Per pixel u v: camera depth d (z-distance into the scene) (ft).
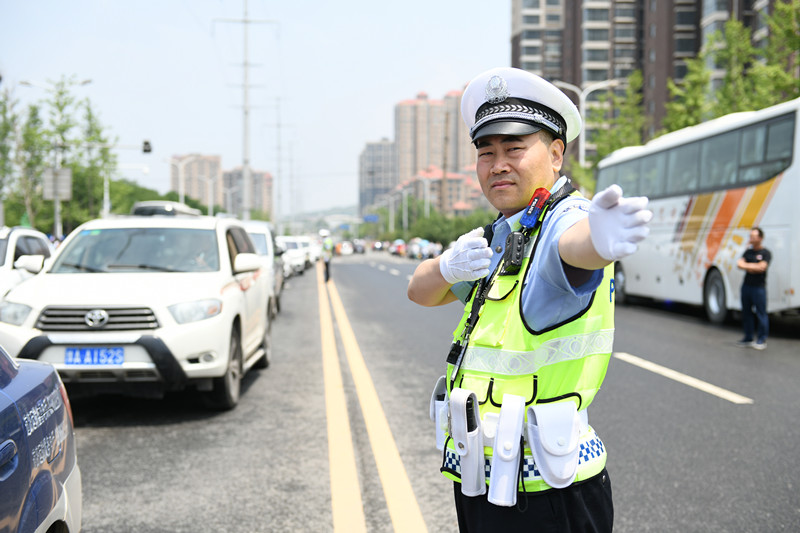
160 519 12.28
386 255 273.13
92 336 18.17
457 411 5.16
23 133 113.70
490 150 5.47
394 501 13.09
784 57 74.13
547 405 5.12
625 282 54.65
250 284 23.91
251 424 18.69
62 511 7.92
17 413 7.25
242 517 12.35
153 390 18.85
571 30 279.90
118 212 160.97
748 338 32.91
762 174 37.27
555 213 5.07
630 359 28.43
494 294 5.35
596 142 136.56
